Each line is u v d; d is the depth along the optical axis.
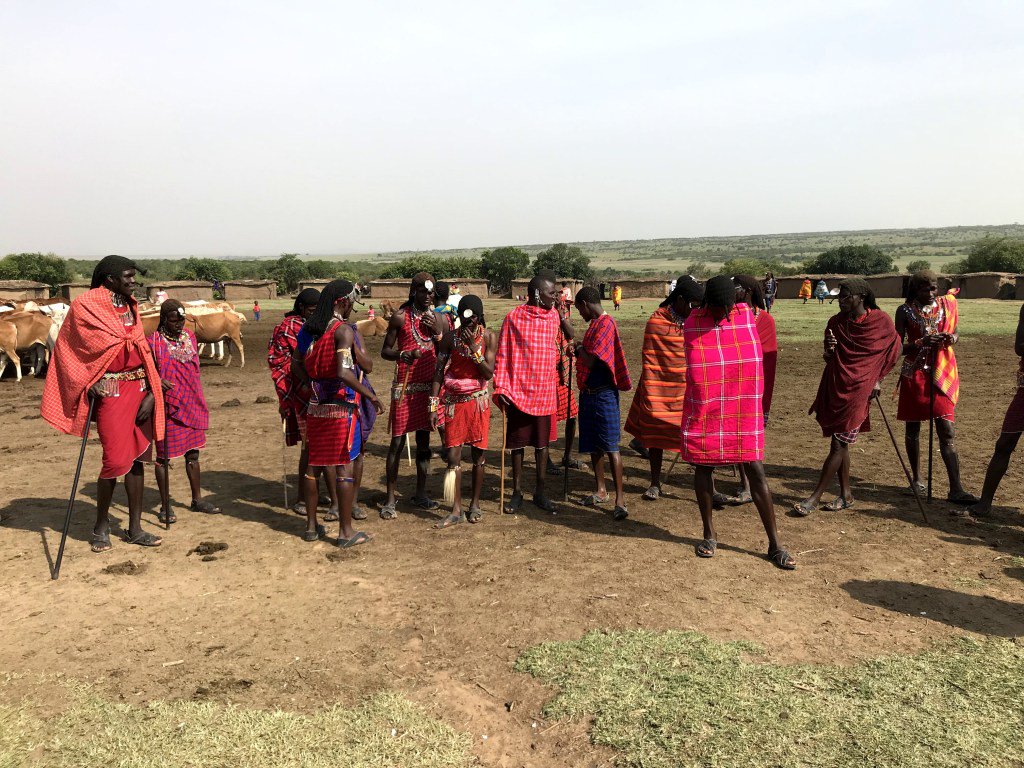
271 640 4.30
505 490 7.45
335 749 3.29
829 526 6.14
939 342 6.55
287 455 9.02
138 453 5.76
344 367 5.45
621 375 6.51
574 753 3.29
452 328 6.46
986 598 4.72
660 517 6.50
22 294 37.72
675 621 4.45
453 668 3.99
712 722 3.43
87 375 5.47
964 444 8.86
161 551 5.77
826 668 3.88
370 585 5.08
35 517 6.60
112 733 3.39
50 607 4.75
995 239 61.31
